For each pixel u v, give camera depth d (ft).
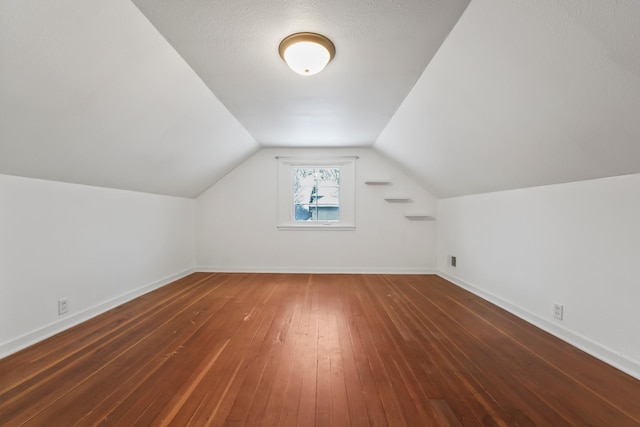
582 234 7.04
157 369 5.99
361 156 15.75
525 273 9.01
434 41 6.10
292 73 7.54
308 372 5.95
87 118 6.48
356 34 5.93
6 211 6.56
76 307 8.42
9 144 5.83
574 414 4.73
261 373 5.90
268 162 15.81
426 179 14.08
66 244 8.09
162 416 4.63
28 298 7.03
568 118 5.57
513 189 9.57
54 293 7.72
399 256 15.74
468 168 10.30
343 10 5.26
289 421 4.57
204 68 7.23
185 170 12.20
